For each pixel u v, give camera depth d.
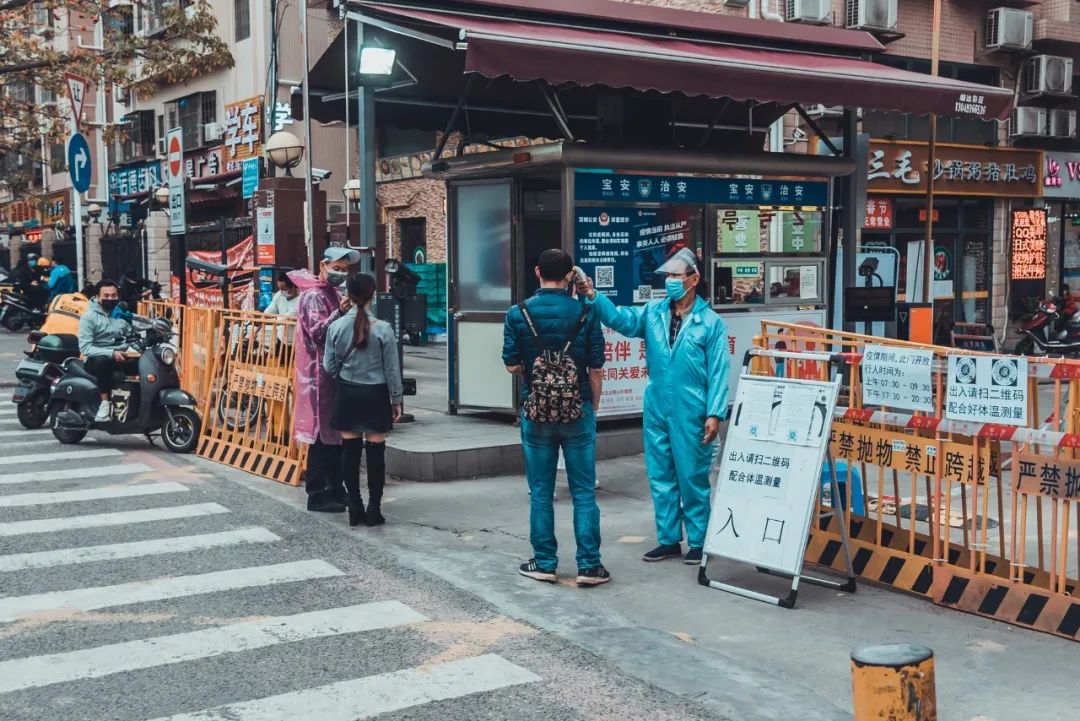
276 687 4.58
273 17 17.45
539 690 4.57
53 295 23.67
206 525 7.41
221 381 9.94
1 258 40.94
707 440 6.33
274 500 8.22
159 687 4.58
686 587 6.15
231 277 16.59
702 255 10.55
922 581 5.93
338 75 11.16
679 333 6.51
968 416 5.65
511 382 10.35
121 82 20.58
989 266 20.22
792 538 5.82
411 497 8.38
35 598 5.78
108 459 9.77
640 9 10.52
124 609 5.62
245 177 20.06
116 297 10.50
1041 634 5.30
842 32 11.80
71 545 6.85
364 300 7.25
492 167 10.03
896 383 6.00
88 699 4.45
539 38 8.44
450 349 10.84
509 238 10.26
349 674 4.73
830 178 11.40
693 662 4.93
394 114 12.12
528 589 6.06
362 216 10.16
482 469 9.17
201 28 20.62
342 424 7.34
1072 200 21.08
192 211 27.17
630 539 7.23
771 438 6.05
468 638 5.22
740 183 10.73
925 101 10.42
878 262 13.31
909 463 5.98
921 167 18.84
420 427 10.21
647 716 4.32
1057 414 5.31
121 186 30.06
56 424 10.49
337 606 5.70
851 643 5.22
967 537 6.70
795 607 5.78
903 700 3.65
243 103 23.95
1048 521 7.62
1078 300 17.89
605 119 10.79
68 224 34.66
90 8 19.88
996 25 19.52
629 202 9.99
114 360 10.27
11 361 18.34
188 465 9.54
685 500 6.62
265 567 6.42
